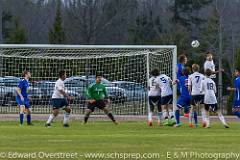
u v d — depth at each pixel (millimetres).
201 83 58156
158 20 184375
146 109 81375
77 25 178250
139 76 84312
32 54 85688
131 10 191000
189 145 37594
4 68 86625
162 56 77875
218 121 70375
